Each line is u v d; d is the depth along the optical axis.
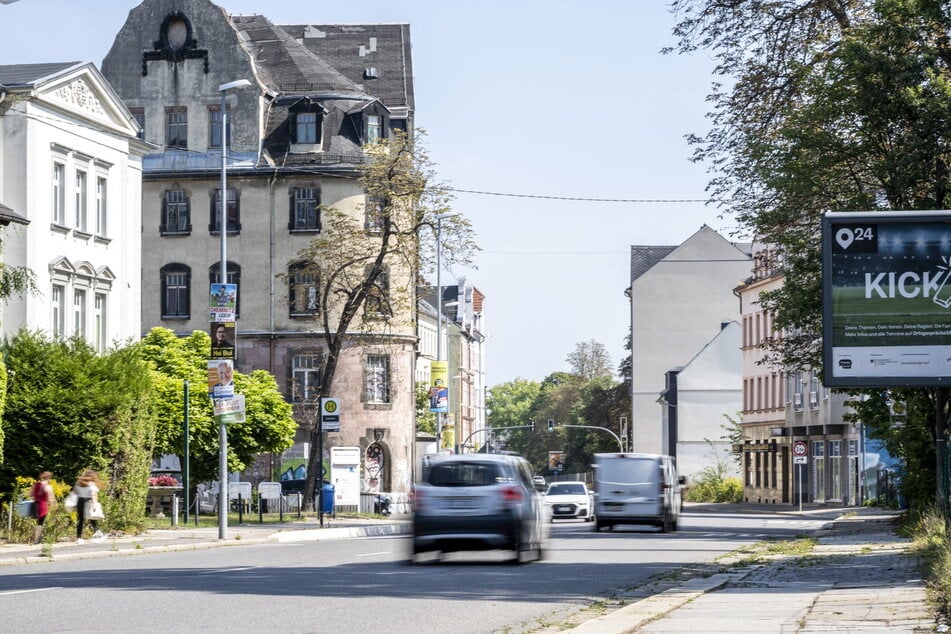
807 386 87.44
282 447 60.72
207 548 35.25
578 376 174.12
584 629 13.67
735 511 76.69
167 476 58.25
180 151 78.69
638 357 122.69
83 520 35.78
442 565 25.94
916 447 38.88
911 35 33.53
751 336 103.38
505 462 26.25
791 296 39.25
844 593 17.42
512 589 19.88
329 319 76.81
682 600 17.23
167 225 78.56
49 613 15.51
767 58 37.78
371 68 88.62
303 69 81.81
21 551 31.27
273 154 78.50
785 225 38.88
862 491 75.38
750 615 14.98
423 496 25.83
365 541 39.31
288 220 77.75
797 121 36.34
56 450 37.50
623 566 25.67
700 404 113.50
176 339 62.38
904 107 34.09
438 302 76.56
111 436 38.59
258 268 77.75
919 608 14.72
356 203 77.75
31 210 47.91
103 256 53.19
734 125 38.81
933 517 29.36
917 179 34.06
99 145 52.91
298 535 42.34
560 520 63.91
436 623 14.91
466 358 162.25
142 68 79.19
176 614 15.45
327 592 18.80
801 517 64.50
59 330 49.94
